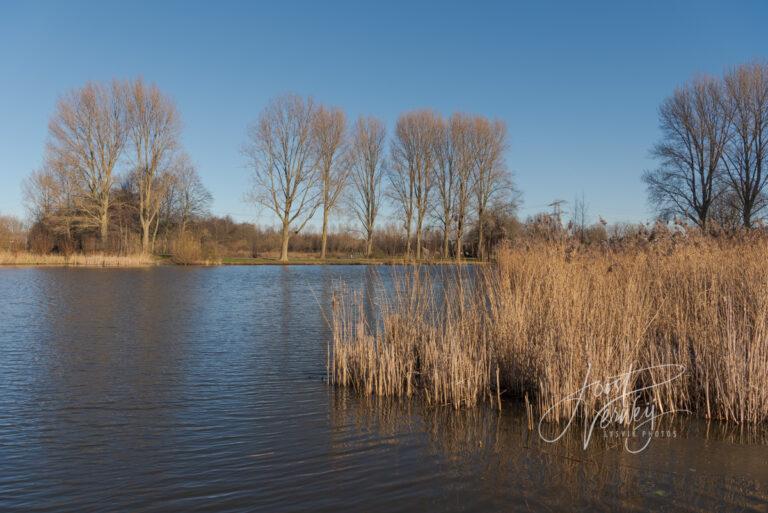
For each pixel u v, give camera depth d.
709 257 9.78
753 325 6.87
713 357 6.64
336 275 30.33
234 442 5.73
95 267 35.50
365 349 7.90
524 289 8.34
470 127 42.31
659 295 8.25
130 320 13.73
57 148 37.16
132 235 41.78
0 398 7.23
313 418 6.48
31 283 23.92
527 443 5.71
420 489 4.69
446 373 7.24
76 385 7.85
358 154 47.62
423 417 6.52
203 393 7.49
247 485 4.75
